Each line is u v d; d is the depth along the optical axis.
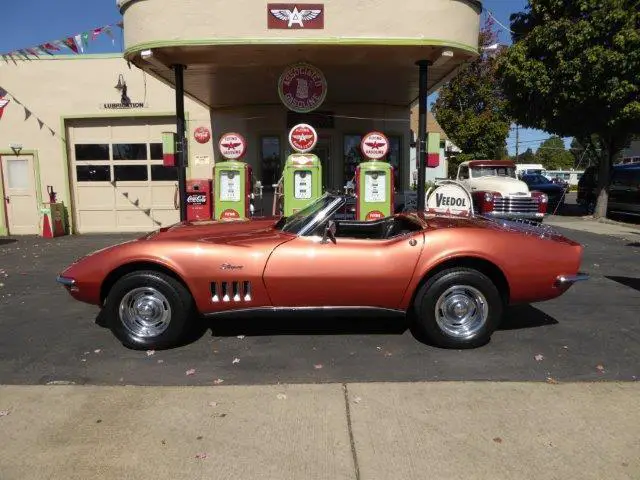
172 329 4.72
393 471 2.91
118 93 13.16
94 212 13.68
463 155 27.91
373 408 3.60
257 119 13.30
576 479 2.83
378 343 4.95
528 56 15.43
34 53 11.95
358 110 13.62
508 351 4.70
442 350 4.73
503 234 4.68
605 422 3.39
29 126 13.26
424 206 9.12
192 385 4.04
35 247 11.31
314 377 4.17
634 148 35.06
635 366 4.34
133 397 3.82
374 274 4.57
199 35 7.54
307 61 8.71
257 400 3.75
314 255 4.60
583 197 20.42
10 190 13.47
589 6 13.95
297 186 9.02
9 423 3.46
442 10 7.57
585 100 14.45
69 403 3.73
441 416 3.48
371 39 7.53
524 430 3.31
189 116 13.36
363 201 8.88
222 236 4.95
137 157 13.52
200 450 3.13
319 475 2.88
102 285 4.73
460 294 4.68
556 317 5.73
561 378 4.10
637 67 13.59
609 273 8.09
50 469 2.96
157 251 4.62
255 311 4.68
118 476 2.89
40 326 5.59
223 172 9.23
